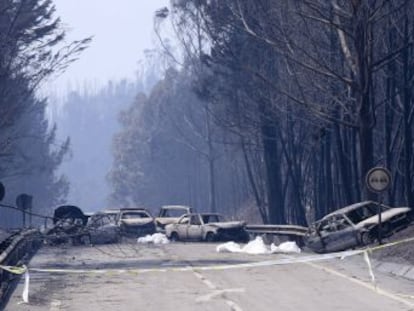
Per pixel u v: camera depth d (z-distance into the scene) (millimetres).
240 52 84500
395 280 37312
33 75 87375
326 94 72312
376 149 98688
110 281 39219
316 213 97750
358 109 61688
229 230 72750
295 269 42469
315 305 29594
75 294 34656
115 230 75375
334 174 97875
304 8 68812
